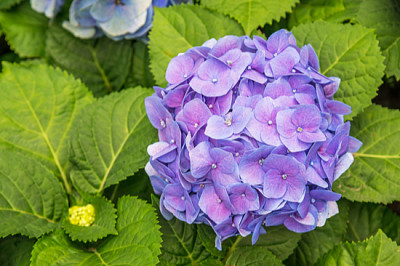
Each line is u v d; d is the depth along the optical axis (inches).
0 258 29.0
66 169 28.7
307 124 23.7
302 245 30.0
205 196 24.3
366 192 28.2
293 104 24.0
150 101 25.1
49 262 26.0
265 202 24.0
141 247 25.7
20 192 27.3
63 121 29.0
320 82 24.7
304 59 25.0
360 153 28.7
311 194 24.4
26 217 27.1
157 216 27.2
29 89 28.9
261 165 23.8
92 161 28.1
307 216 24.5
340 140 24.2
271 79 24.5
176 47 28.5
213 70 24.5
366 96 27.4
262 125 23.7
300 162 23.6
